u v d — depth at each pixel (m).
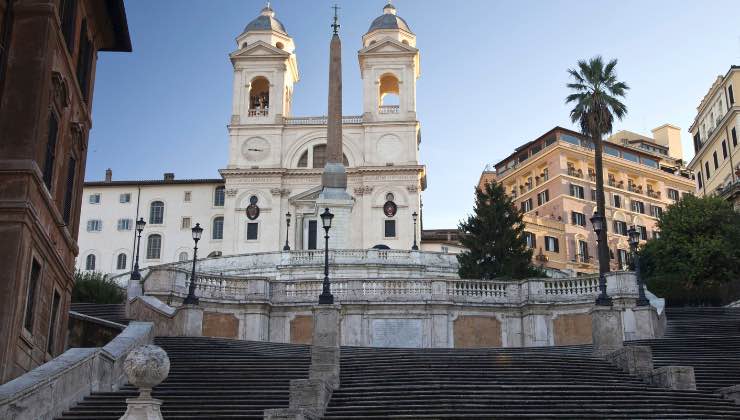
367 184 76.88
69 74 22.98
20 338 19.28
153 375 11.32
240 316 35.16
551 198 87.19
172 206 81.69
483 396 18.31
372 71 80.94
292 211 76.94
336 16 77.44
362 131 79.75
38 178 19.55
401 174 77.00
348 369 21.61
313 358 19.92
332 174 71.75
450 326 35.50
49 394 16.70
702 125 69.94
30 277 19.95
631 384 20.61
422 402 17.89
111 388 19.97
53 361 18.12
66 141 23.28
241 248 76.00
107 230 81.19
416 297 35.50
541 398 18.33
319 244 69.56
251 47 81.00
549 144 90.12
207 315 34.69
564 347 26.80
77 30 23.62
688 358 23.80
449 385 19.16
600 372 21.55
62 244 23.38
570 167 88.00
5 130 19.42
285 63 81.50
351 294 35.50
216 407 17.64
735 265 47.47
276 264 55.31
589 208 87.06
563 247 83.12
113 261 80.44
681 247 48.75
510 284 36.50
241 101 80.25
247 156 78.62
